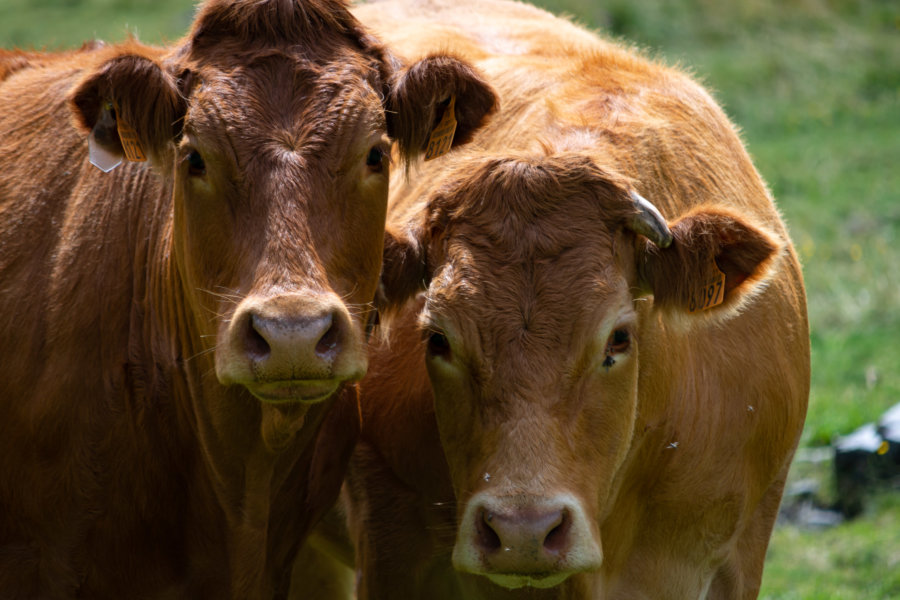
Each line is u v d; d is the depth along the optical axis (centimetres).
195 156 823
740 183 1146
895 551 1603
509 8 1570
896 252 2681
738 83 3750
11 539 952
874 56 3953
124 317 961
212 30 859
